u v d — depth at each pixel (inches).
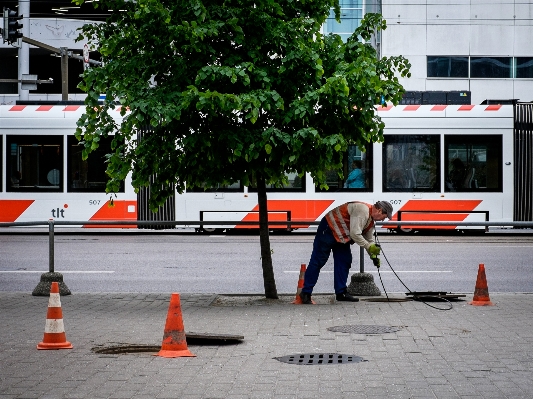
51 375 276.4
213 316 410.9
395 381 268.5
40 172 1004.6
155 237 949.8
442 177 983.6
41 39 1930.4
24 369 285.4
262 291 541.3
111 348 323.6
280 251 777.6
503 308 435.8
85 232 1029.2
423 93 1061.8
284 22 441.4
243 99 418.3
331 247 463.5
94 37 469.7
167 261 700.7
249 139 439.5
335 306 447.5
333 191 986.1
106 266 667.4
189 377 274.4
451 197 983.0
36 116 1005.2
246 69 439.5
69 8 2090.3
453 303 457.7
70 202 999.6
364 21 482.0
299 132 429.1
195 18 435.8
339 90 427.8
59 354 313.0
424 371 283.6
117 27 463.2
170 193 484.7
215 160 450.9
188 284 572.7
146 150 456.8
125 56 455.2
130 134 456.1
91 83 456.4
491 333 358.9
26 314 415.8
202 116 448.5
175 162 466.0
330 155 435.5
